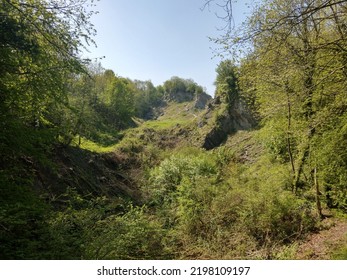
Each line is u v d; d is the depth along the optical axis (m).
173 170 17.73
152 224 10.57
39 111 7.54
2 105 5.90
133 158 25.47
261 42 6.77
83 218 8.10
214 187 12.67
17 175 6.89
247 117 28.44
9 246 4.95
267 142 17.12
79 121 14.73
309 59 7.12
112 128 37.34
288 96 9.41
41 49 7.10
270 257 8.36
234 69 11.20
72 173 14.21
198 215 11.14
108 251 6.64
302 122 10.04
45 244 5.67
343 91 7.48
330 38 8.96
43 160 6.77
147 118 75.19
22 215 5.22
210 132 29.88
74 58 7.59
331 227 9.41
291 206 10.28
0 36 6.32
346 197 9.92
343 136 8.57
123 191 17.61
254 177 14.13
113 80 44.12
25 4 6.84
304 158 11.48
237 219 10.75
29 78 6.65
